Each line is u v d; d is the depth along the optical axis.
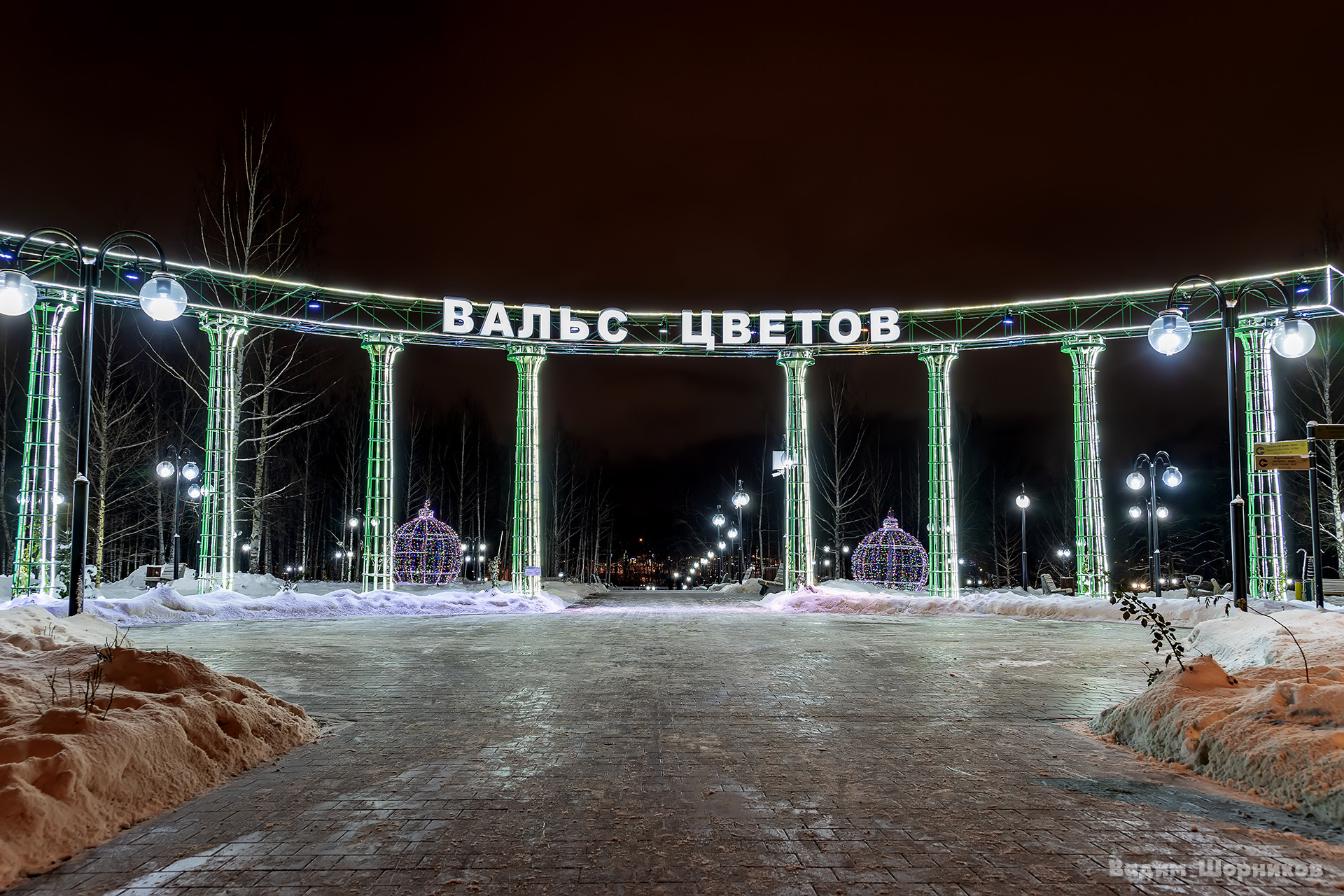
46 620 12.11
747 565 55.50
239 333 23.52
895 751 7.04
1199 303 23.70
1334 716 5.91
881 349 27.28
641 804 5.57
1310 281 22.00
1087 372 25.58
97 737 5.41
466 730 7.88
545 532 54.62
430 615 24.03
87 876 4.35
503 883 4.25
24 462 19.95
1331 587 24.58
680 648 14.77
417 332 25.41
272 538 48.28
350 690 10.17
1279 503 22.80
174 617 20.72
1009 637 17.06
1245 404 23.17
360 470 48.16
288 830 5.06
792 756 6.87
